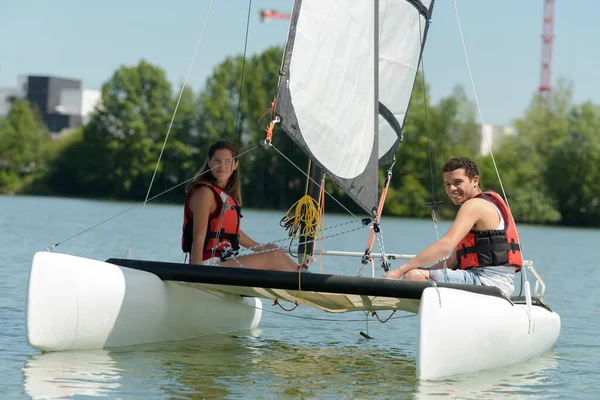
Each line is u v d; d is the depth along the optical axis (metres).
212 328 8.98
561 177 71.31
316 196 8.09
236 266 8.10
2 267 15.36
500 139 75.00
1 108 134.25
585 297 14.92
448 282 7.45
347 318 11.04
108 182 82.44
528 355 8.22
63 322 7.22
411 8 9.81
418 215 70.38
